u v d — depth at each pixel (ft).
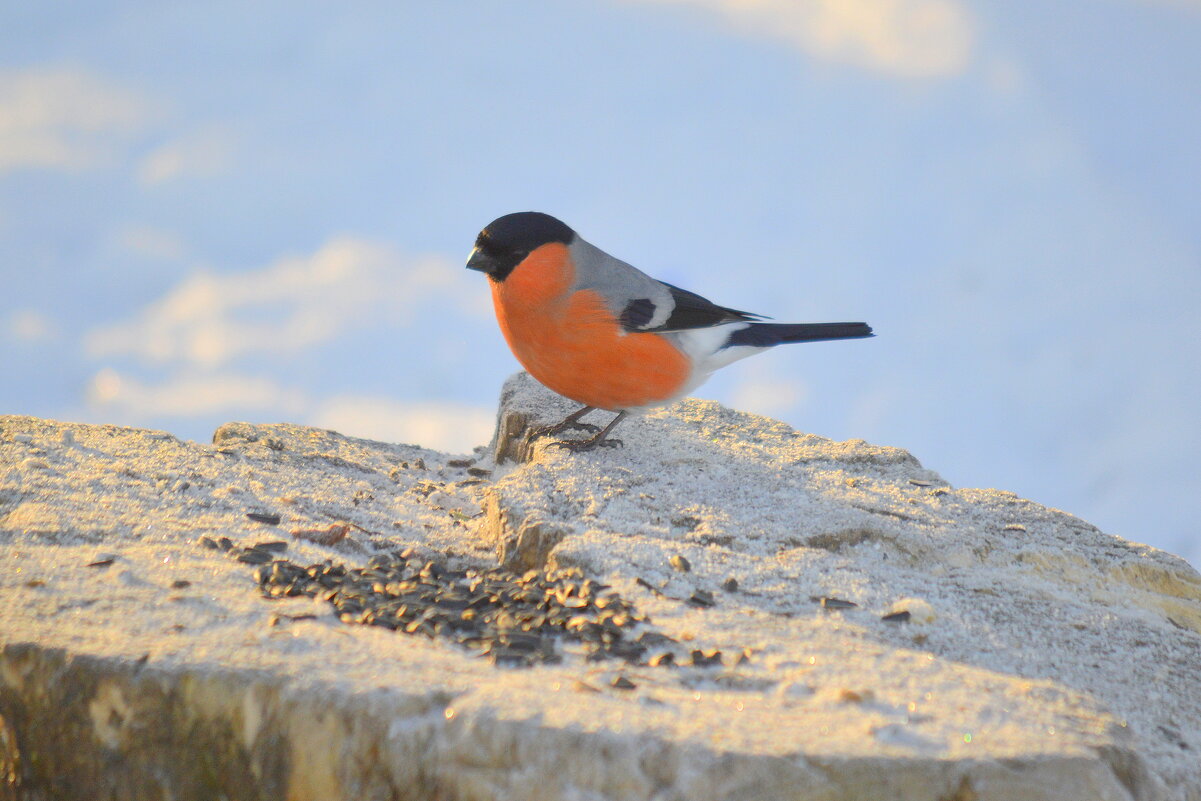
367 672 20.11
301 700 19.15
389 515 35.45
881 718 20.24
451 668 20.95
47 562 25.35
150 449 37.42
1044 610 28.63
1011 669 24.85
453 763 18.21
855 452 40.37
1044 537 33.76
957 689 22.02
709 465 37.76
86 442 37.14
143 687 19.98
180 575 25.29
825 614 26.50
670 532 31.63
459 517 36.78
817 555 30.32
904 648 25.16
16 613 22.39
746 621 25.35
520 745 18.11
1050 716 21.03
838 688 21.54
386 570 28.32
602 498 33.65
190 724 19.80
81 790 20.62
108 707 20.21
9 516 28.89
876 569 30.14
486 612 24.93
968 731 19.85
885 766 18.17
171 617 22.54
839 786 17.95
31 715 20.90
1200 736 23.50
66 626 21.84
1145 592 31.30
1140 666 26.08
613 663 22.50
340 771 18.85
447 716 18.58
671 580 27.78
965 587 29.48
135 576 24.85
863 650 23.86
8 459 33.45
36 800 21.07
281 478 36.78
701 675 22.21
